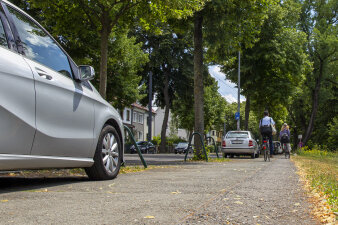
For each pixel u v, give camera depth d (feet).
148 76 140.15
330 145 139.74
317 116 156.46
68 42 50.16
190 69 133.90
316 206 9.53
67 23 33.42
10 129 11.96
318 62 126.62
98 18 30.60
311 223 7.56
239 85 88.33
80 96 16.17
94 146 16.98
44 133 13.48
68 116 15.08
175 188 13.51
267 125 46.14
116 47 64.90
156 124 274.16
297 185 14.84
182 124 164.96
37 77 13.35
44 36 15.53
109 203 9.75
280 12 83.71
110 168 17.98
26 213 8.29
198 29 45.88
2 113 11.62
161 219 7.65
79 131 15.84
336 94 147.23
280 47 84.53
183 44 130.21
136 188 13.56
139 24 34.50
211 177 18.43
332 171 26.68
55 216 7.94
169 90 149.79
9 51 12.64
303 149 96.68
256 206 9.47
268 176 19.15
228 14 43.21
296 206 9.57
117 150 18.76
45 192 12.32
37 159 13.20
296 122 166.20
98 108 17.72
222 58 51.85
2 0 13.34
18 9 14.30
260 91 88.84
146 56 87.10
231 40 45.09
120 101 90.63
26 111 12.63
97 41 52.75
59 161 14.47
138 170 24.41
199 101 45.14
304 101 141.18
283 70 86.63
